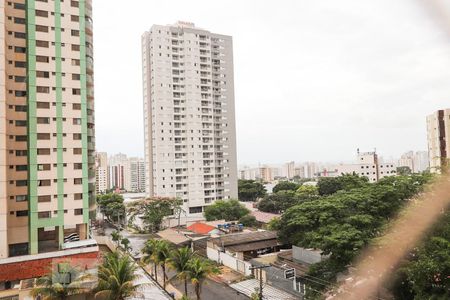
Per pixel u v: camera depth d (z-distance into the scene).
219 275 43.28
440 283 19.83
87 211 49.34
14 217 45.72
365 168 136.62
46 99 47.56
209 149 97.19
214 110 98.88
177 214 89.75
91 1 53.53
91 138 52.88
